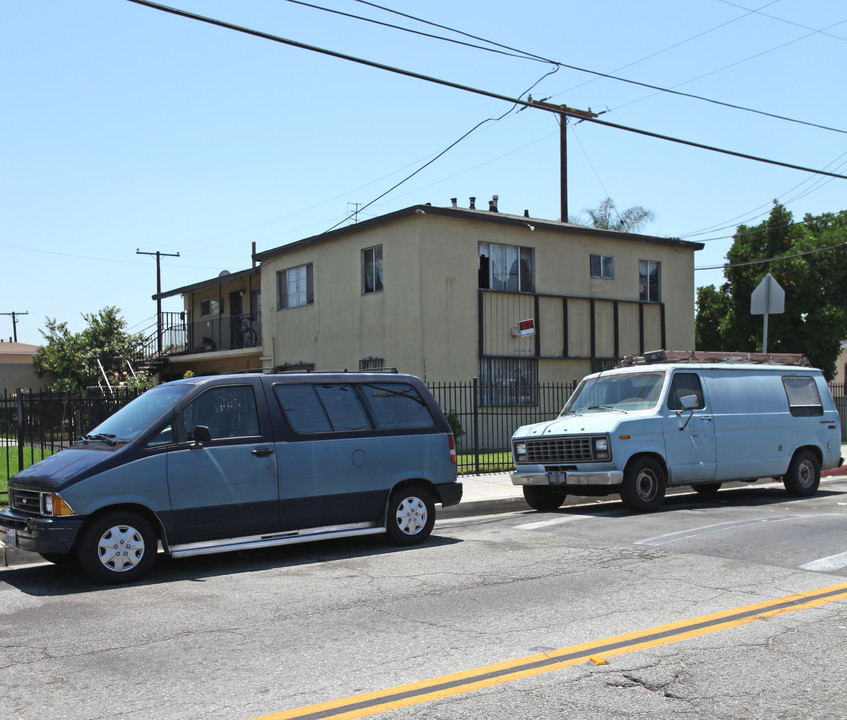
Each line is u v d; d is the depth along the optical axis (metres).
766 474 13.15
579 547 9.03
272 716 4.35
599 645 5.50
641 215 36.09
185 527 8.10
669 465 11.90
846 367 37.25
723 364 13.05
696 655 5.29
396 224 22.09
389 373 9.83
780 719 4.26
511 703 4.49
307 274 25.83
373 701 4.54
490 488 14.55
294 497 8.73
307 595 7.12
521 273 23.42
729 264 30.25
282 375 9.02
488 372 22.50
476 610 6.47
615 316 25.39
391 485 9.38
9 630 6.15
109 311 36.44
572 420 12.28
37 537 7.56
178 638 5.85
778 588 7.04
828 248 27.66
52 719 4.35
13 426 19.73
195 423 8.32
